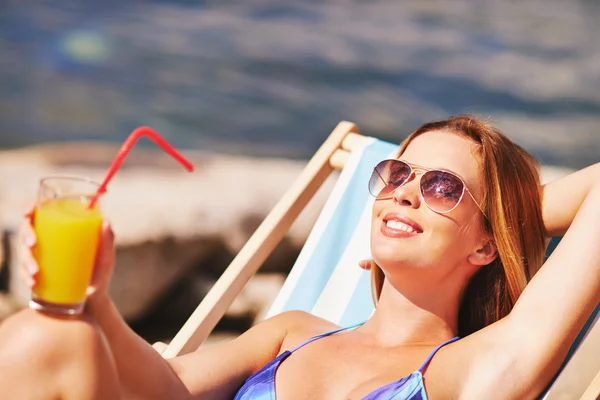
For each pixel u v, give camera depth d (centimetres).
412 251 320
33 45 1684
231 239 789
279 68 1745
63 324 258
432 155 330
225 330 759
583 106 1664
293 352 330
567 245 310
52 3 1897
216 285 392
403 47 1883
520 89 1727
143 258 751
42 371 256
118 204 789
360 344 329
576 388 284
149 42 1778
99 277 265
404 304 329
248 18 1969
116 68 1647
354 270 407
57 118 1425
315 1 2100
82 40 1738
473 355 305
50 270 252
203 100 1578
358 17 2027
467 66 1817
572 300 301
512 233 325
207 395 323
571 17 2081
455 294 330
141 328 773
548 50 1900
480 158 327
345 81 1717
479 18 2056
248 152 1413
